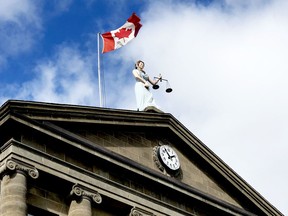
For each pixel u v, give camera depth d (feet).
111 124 94.68
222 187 108.88
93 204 86.53
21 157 80.89
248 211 109.60
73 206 84.48
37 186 83.20
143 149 98.89
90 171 88.69
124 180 92.79
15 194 77.51
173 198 98.53
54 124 87.76
